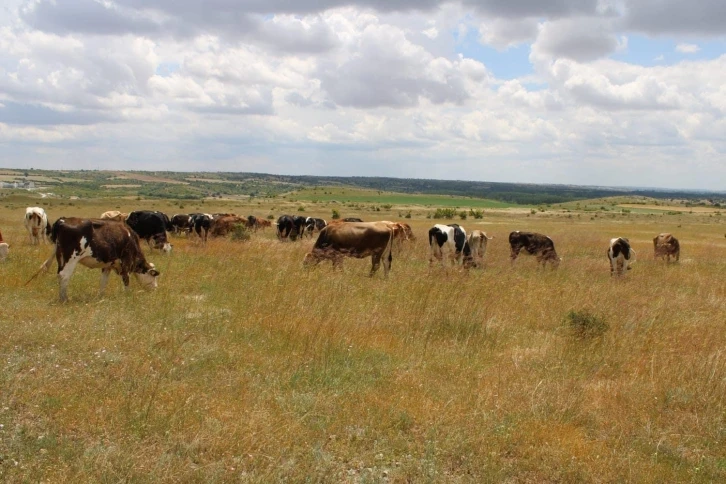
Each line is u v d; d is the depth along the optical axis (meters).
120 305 10.48
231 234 26.47
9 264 14.13
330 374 7.44
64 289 10.83
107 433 5.53
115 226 11.68
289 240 30.42
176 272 14.03
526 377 7.78
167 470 4.93
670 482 5.32
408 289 12.39
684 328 10.34
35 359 7.40
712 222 91.50
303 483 4.96
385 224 16.70
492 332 9.88
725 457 5.88
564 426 6.27
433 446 5.65
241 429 5.65
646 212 136.00
